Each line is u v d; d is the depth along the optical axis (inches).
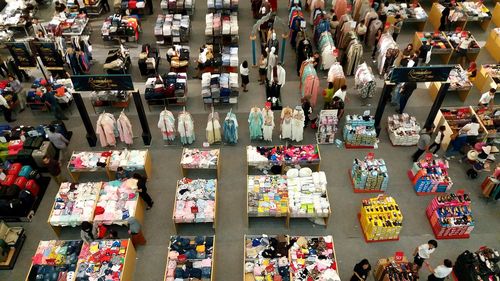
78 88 590.2
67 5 914.7
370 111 719.1
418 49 804.0
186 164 600.7
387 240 544.1
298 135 657.0
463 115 664.4
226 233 554.9
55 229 542.6
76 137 685.9
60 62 770.8
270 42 754.8
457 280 502.6
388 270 477.1
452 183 602.5
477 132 621.9
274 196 558.6
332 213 575.2
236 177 621.9
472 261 487.8
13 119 717.9
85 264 489.4
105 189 564.4
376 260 525.0
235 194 599.8
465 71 747.4
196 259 498.6
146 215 576.1
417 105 733.3
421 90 762.2
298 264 489.4
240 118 711.7
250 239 517.7
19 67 768.3
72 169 594.9
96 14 936.3
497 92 725.3
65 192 557.6
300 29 818.2
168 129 647.1
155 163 642.8
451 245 540.7
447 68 581.9
